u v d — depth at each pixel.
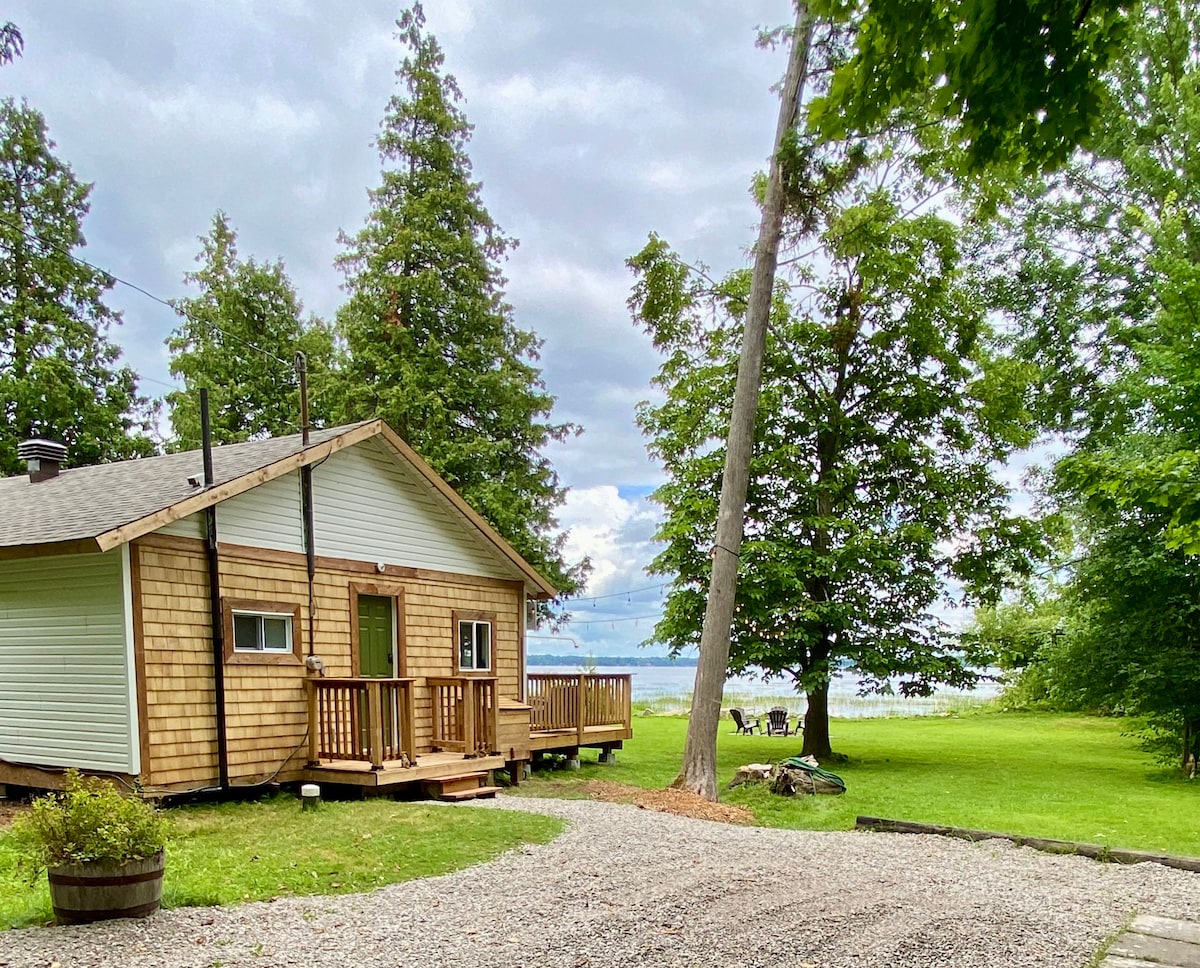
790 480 14.93
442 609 12.02
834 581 14.61
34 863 4.58
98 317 21.45
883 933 4.55
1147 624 13.47
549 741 12.74
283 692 9.52
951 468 15.33
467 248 20.28
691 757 10.69
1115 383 15.03
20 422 19.25
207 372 22.00
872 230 11.70
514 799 9.73
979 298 18.56
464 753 10.45
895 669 14.22
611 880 5.63
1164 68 16.33
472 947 4.24
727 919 4.75
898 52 2.77
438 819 7.79
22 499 10.67
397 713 9.62
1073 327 18.06
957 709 31.38
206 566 8.87
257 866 5.86
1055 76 2.63
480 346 20.39
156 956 3.98
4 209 19.77
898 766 14.20
